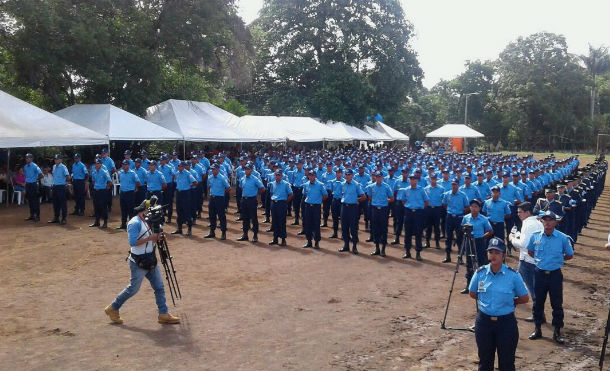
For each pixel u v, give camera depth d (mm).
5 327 7723
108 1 25641
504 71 75875
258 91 54812
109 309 7898
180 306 8875
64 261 11938
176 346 7098
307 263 12266
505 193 14148
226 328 7836
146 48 27094
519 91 72062
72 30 23094
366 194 14945
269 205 18297
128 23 26844
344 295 9711
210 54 28266
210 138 26297
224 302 9133
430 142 74438
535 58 74125
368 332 7797
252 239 15102
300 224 18250
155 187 16703
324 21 51594
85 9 24984
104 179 16109
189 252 13242
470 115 78438
